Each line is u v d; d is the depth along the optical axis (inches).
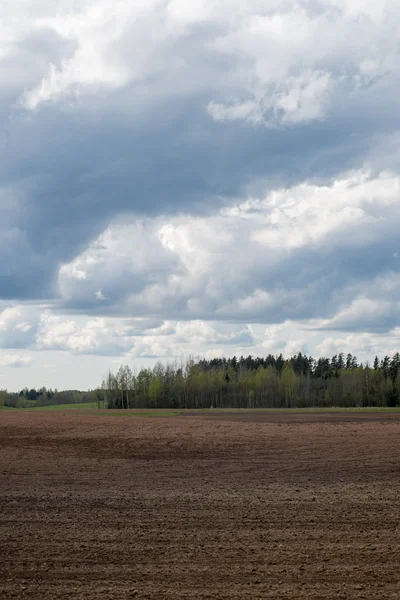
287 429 1344.7
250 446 1022.4
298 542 380.2
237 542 381.1
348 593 283.4
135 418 1855.3
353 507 495.8
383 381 4360.2
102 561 340.2
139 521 447.5
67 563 336.5
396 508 490.3
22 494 578.2
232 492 581.0
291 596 279.7
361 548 363.6
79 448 1026.7
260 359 6082.7
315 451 940.6
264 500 532.7
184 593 284.7
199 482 653.3
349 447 986.1
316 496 552.7
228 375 4904.0
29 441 1142.3
